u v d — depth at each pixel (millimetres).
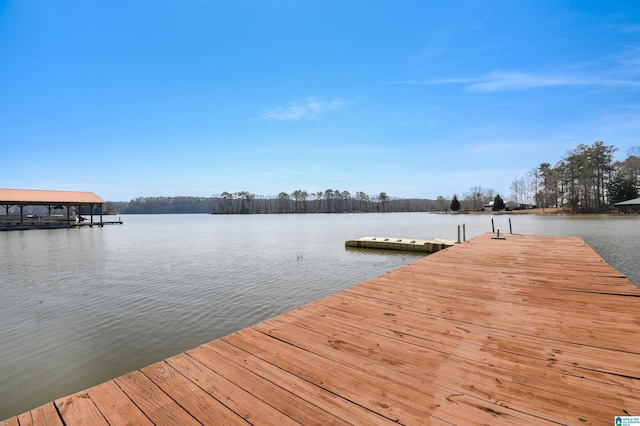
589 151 55812
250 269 11328
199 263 12742
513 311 3229
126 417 1632
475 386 1872
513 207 74000
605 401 1708
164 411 1676
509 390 1828
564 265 5734
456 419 1573
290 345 2471
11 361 4672
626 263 10852
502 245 8867
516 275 4949
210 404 1731
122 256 14930
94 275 10547
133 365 4562
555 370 2047
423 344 2467
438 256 6895
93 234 29031
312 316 3127
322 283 9172
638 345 2398
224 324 6035
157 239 23562
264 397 1792
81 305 7230
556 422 1541
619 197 52938
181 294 8078
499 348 2381
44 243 21234
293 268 11469
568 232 21828
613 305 3389
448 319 3018
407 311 3264
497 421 1554
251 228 35594
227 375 2037
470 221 44062
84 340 5367
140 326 5949
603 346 2389
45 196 35531
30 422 1598
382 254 14781
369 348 2404
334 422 1567
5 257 14859
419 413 1625
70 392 3930
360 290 4098
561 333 2650
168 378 2010
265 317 6383
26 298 7836
